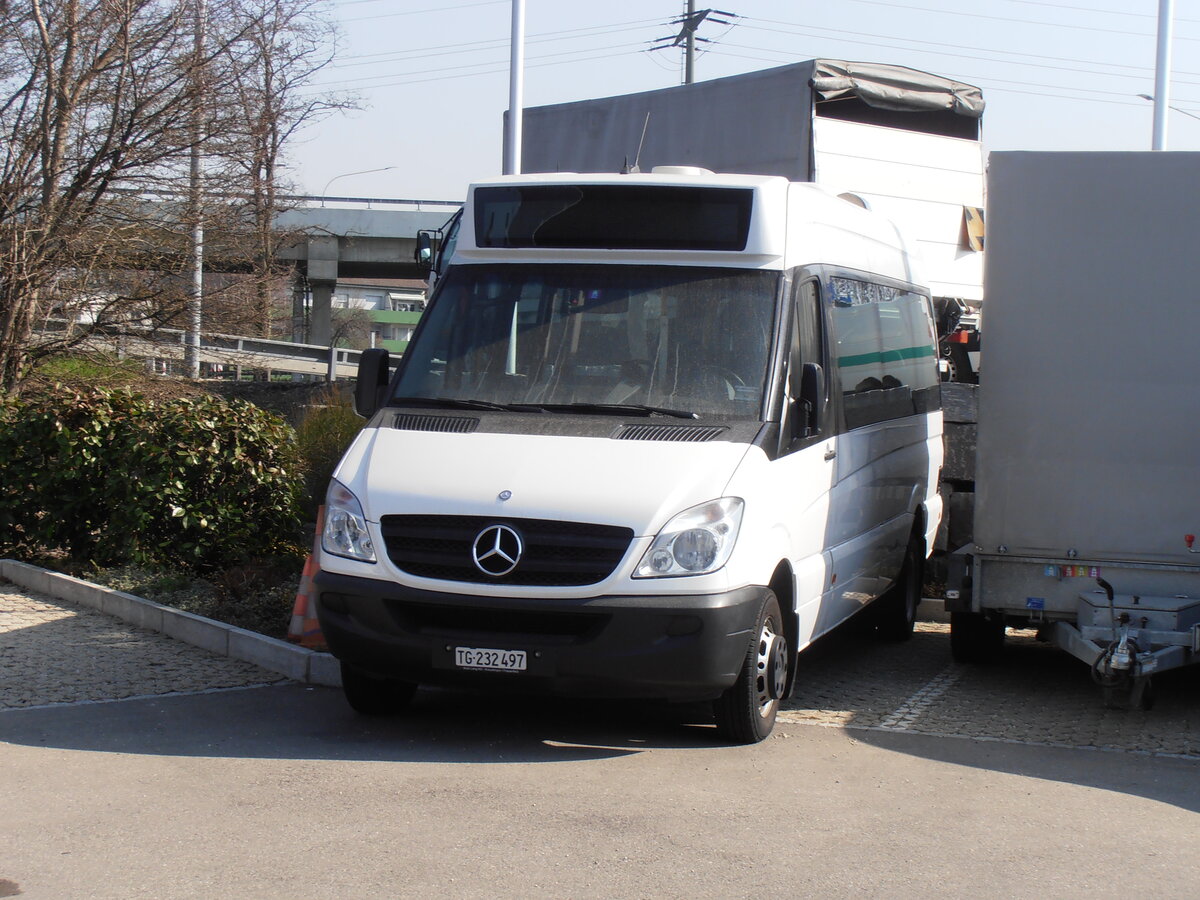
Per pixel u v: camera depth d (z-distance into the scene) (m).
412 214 56.81
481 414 7.21
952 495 12.46
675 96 14.07
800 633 7.47
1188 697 8.28
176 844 5.26
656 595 6.34
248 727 7.11
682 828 5.55
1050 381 7.96
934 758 6.77
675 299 7.47
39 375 18.73
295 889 4.80
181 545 10.87
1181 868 5.19
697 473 6.60
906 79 13.91
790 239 7.72
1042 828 5.66
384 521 6.68
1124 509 7.88
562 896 4.77
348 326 77.69
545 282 7.70
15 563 11.02
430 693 8.03
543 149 15.33
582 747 6.87
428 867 5.04
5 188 18.20
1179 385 7.77
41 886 4.81
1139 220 7.82
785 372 7.29
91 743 6.71
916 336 10.99
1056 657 9.69
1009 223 8.00
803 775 6.40
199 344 20.72
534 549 6.45
